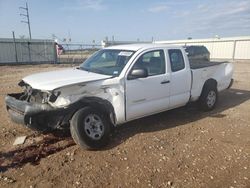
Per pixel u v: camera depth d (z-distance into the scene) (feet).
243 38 110.73
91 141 14.93
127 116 16.84
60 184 11.85
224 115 22.20
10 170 13.07
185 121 20.51
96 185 11.78
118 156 14.51
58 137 17.11
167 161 13.96
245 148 15.62
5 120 20.52
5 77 52.60
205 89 22.44
